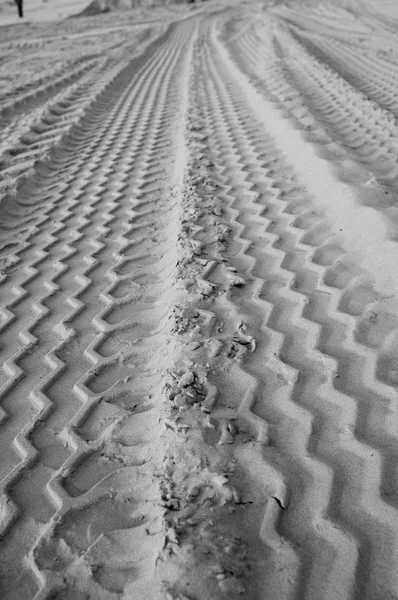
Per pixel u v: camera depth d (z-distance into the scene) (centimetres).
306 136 600
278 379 271
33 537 209
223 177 550
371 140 610
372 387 258
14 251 459
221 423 243
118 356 304
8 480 233
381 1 2186
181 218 450
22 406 278
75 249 445
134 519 209
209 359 285
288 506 206
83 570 192
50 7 3156
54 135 764
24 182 600
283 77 936
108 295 367
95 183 593
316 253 380
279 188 502
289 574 181
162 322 330
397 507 201
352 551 188
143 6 3095
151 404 265
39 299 375
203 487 212
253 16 2272
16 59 1587
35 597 187
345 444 230
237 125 726
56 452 247
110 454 241
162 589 175
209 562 181
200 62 1311
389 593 175
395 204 419
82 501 218
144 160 650
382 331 292
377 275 335
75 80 1190
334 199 442
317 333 300
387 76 980
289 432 239
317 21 1930
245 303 336
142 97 1006
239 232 430
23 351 318
